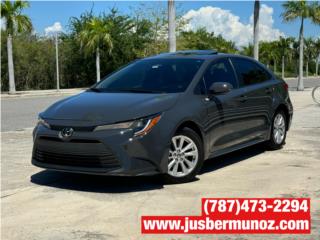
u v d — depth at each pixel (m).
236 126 7.04
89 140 5.52
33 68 45.47
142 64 7.24
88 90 6.95
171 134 5.77
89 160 5.56
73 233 4.46
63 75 48.00
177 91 6.32
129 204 5.27
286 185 5.92
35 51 45.53
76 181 6.27
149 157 5.59
